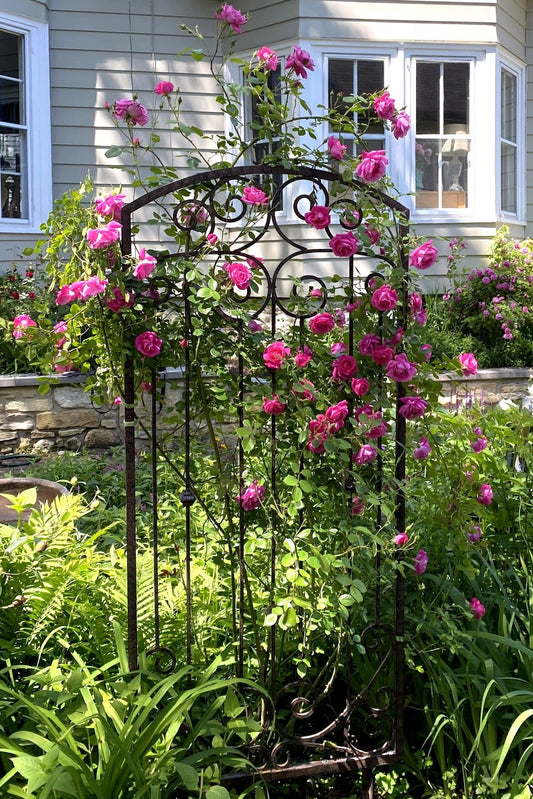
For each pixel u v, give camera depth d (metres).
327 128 8.34
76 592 2.73
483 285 8.38
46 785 1.77
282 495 2.48
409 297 2.42
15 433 6.20
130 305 2.17
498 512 3.25
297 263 8.20
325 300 2.40
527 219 10.04
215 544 2.79
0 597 2.60
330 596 2.30
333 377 2.37
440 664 2.50
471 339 7.89
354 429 2.36
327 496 2.45
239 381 2.33
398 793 2.45
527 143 9.98
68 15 8.25
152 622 2.63
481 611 2.61
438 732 2.37
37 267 7.41
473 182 8.98
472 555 3.07
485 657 2.53
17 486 4.07
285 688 2.34
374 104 2.49
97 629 2.59
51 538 2.88
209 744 2.32
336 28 8.38
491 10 8.84
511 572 2.97
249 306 2.35
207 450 5.50
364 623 2.62
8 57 7.98
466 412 4.12
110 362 2.27
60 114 8.30
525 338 8.16
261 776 2.27
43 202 8.18
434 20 8.66
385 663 2.43
